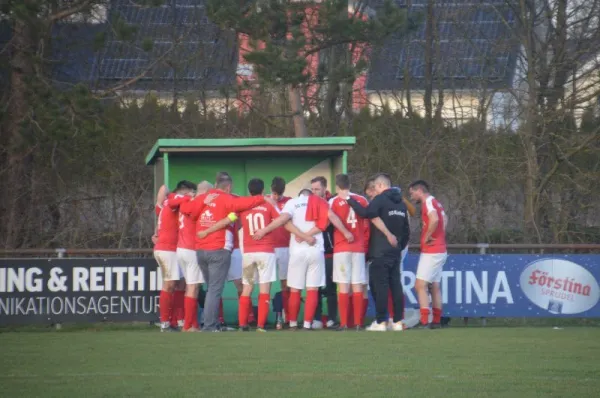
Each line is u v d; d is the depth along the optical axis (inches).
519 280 2116.1
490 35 3644.2
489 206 3125.0
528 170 3144.7
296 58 2962.6
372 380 1100.5
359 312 1886.1
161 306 1929.1
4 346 1515.7
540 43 3481.8
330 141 2044.8
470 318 2292.1
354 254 1872.5
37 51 3235.7
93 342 1582.2
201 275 1886.1
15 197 3161.9
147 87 3644.2
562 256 2127.2
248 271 1859.0
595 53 3415.4
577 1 3437.5
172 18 3720.5
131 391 1018.7
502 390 1022.4
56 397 978.7
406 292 2091.5
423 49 3700.8
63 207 3191.4
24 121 3115.2
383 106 3412.9
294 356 1344.7
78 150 3248.0
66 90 3223.4
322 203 1854.1
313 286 1865.2
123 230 3144.7
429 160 3184.1
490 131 3294.8
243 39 3265.3
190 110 3486.7
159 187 2192.4
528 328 1968.5
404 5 3732.8
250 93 3410.4
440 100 3570.4
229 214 1828.2
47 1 3100.4
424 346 1482.5
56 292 2038.6
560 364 1246.9
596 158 3260.3
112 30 3225.9
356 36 3097.9
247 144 2042.3
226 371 1182.9
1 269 2025.1
